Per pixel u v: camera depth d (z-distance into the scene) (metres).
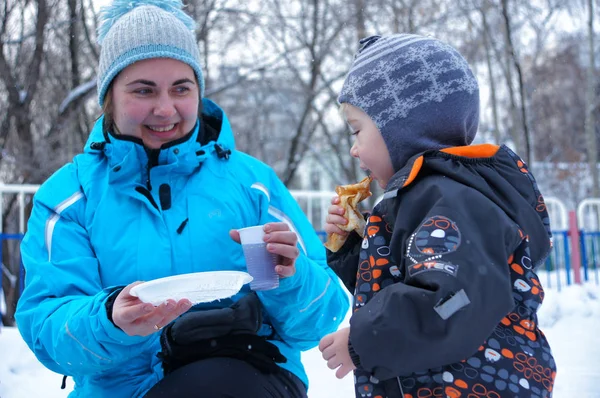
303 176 29.02
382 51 2.36
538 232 2.14
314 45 13.95
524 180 2.21
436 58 2.31
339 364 1.98
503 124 19.66
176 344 2.24
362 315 1.92
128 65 2.38
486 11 12.62
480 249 1.87
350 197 2.55
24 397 4.01
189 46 2.47
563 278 10.30
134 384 2.34
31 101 10.89
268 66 13.76
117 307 2.00
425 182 2.07
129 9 2.61
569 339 5.38
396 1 13.47
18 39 11.24
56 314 2.19
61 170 2.57
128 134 2.45
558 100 26.39
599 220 10.12
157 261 2.36
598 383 4.14
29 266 2.36
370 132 2.34
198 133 2.65
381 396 2.04
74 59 11.45
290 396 2.33
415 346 1.83
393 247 2.08
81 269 2.32
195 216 2.42
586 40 17.89
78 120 12.02
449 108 2.28
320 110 14.76
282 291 2.32
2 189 6.36
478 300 1.81
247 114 17.58
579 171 22.78
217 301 2.44
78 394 2.38
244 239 2.18
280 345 2.47
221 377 2.14
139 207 2.41
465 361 1.95
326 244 2.59
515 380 1.93
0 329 5.48
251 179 2.62
